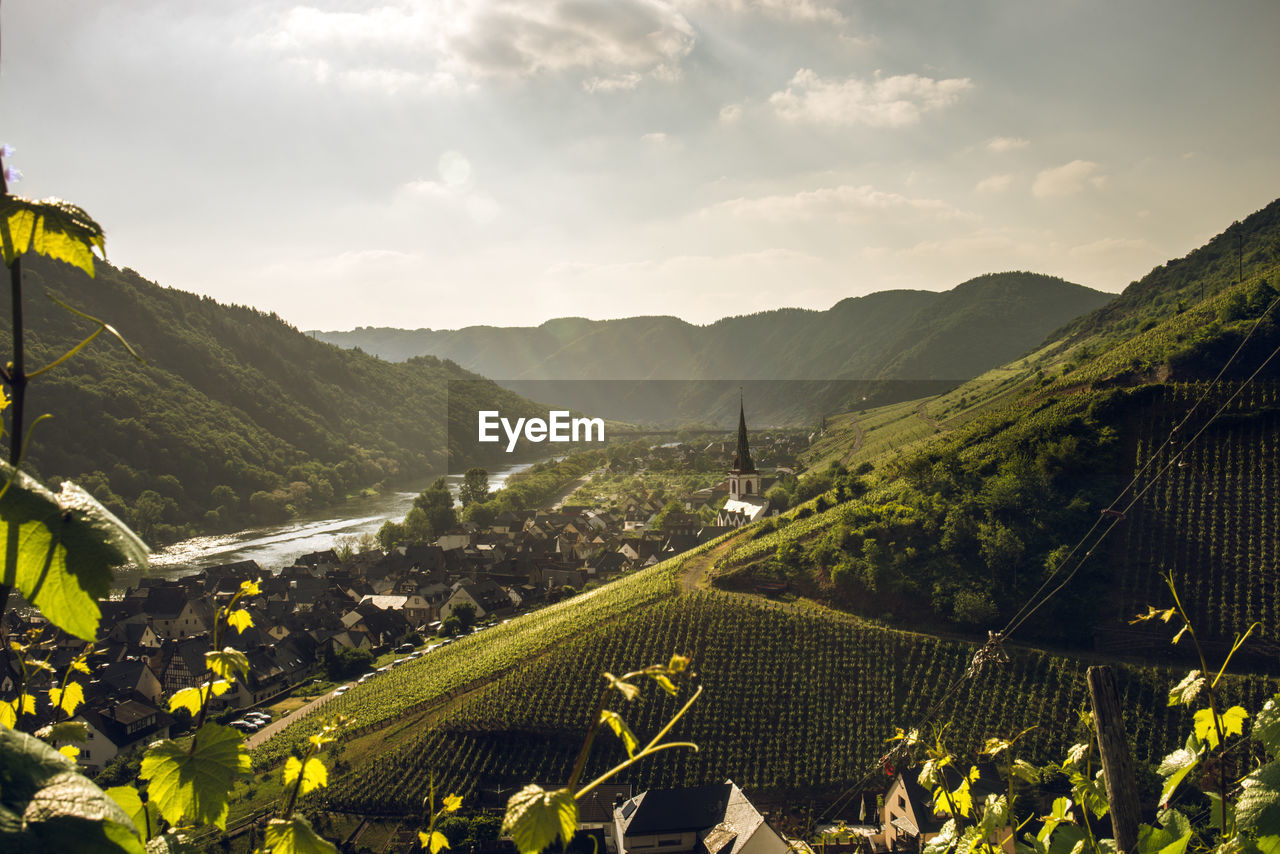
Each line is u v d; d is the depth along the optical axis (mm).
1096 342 189875
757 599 73188
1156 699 54469
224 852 38719
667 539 142125
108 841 2301
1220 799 4922
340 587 112438
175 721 66938
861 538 75125
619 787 55000
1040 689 57375
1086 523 69625
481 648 80000
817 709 59531
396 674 80312
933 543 72688
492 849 46531
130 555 2756
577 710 60531
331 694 79312
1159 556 66250
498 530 163125
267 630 90375
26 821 2232
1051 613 63344
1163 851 4980
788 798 53500
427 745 59062
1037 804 35219
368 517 178375
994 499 72812
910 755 7105
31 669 4789
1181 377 83062
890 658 62719
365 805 54719
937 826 40188
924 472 87062
